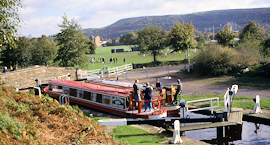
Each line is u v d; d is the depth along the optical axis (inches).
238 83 978.1
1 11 438.3
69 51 1647.4
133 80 1206.9
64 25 1648.6
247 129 544.4
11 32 456.4
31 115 371.9
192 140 451.8
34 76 1057.5
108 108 618.8
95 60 3095.5
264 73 1024.9
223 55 1208.2
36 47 2053.4
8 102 391.9
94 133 351.9
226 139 512.1
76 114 413.1
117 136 466.0
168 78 1198.9
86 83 756.6
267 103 667.4
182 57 2802.7
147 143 420.2
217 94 827.4
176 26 2069.4
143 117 538.9
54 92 783.1
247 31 2277.3
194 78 1193.4
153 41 2203.5
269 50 1354.6
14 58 1861.5
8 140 261.1
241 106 656.4
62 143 305.6
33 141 282.8
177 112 580.4
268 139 482.6
